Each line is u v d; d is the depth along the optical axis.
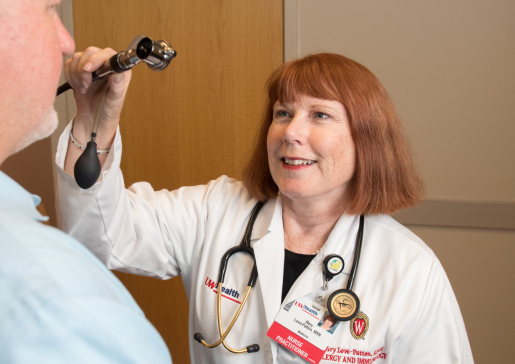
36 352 0.37
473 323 2.12
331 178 1.02
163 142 2.38
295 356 0.96
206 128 2.32
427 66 2.04
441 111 2.05
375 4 2.05
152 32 2.30
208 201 1.23
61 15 2.36
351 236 1.08
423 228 2.12
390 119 1.09
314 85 1.02
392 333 0.95
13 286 0.38
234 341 1.01
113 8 2.32
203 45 2.26
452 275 2.11
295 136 1.00
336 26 2.11
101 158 1.00
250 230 1.13
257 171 1.20
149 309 2.46
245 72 2.24
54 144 2.42
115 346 0.40
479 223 2.04
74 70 0.87
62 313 0.38
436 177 2.09
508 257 2.04
